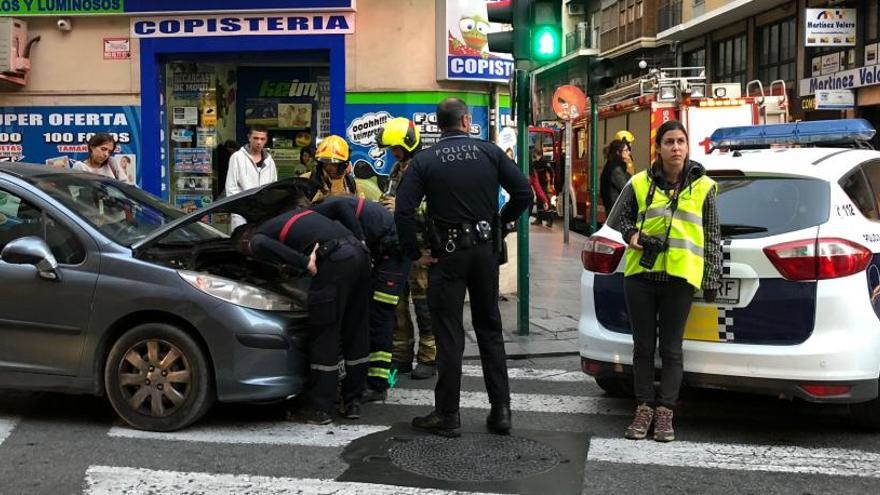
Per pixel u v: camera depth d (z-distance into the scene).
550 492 4.28
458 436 5.20
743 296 4.88
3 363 5.35
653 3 41.56
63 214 5.39
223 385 5.09
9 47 10.24
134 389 5.25
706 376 4.97
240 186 8.60
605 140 18.83
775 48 30.61
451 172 5.00
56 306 5.25
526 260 8.21
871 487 4.36
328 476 4.50
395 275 6.04
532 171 22.17
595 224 17.34
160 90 10.62
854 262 4.74
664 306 4.96
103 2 10.32
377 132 9.98
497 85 10.09
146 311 5.20
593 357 5.51
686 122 15.68
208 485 4.37
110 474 4.51
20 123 10.69
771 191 5.11
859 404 5.14
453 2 9.70
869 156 5.72
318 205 5.68
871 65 23.61
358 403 5.62
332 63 10.05
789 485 4.39
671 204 4.86
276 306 5.29
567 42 52.84
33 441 5.05
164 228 5.39
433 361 6.82
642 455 4.85
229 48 10.26
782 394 4.80
